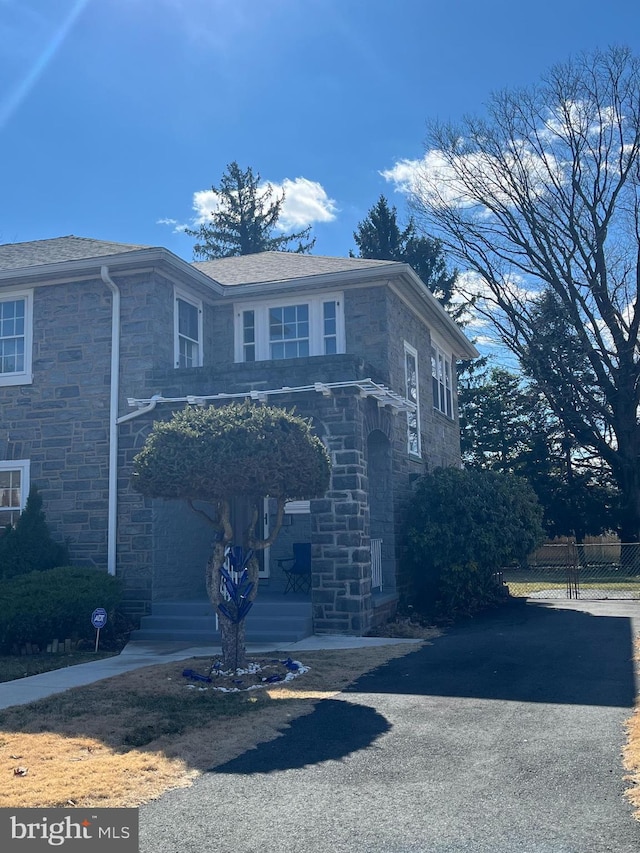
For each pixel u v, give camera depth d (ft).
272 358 52.42
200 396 43.39
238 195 159.43
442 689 28.30
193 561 48.73
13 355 49.08
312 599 41.45
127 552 45.09
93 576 41.78
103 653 38.42
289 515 52.90
